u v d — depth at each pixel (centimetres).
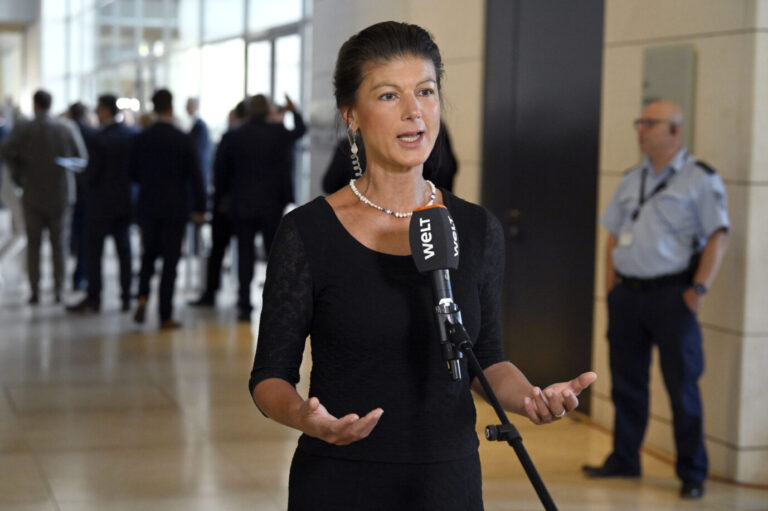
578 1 554
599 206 540
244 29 1099
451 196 197
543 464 487
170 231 806
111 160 870
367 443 182
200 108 1280
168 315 818
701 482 442
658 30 494
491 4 627
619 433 468
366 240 186
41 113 905
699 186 433
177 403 595
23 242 1099
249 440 525
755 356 457
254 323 852
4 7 2378
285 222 188
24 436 522
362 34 189
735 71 452
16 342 754
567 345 572
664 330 440
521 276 611
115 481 456
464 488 185
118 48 1752
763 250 454
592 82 545
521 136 605
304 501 184
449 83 672
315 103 838
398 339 183
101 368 678
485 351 197
